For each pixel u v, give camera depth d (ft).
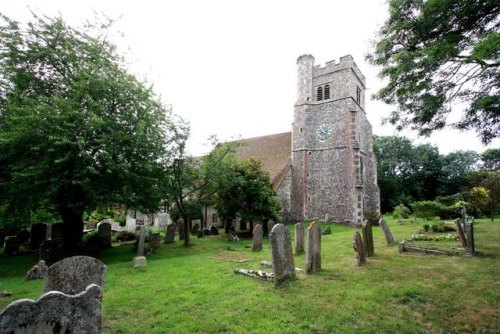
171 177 46.44
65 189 34.88
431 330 13.14
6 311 8.63
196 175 50.72
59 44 38.17
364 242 29.30
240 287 20.52
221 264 29.45
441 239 37.27
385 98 25.57
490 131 24.50
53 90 37.91
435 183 147.23
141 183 38.14
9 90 36.68
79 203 34.42
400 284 19.54
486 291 17.63
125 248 45.39
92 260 15.87
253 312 15.76
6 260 38.29
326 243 41.98
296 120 89.61
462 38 20.04
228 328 14.01
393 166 147.54
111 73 38.42
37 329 9.25
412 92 23.70
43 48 37.01
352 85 85.81
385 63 24.58
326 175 83.71
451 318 14.24
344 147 81.97
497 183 67.46
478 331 12.94
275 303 16.93
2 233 54.65
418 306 15.85
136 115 38.65
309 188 85.25
